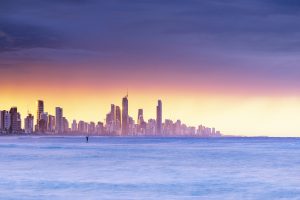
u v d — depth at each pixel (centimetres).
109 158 9600
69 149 14812
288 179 5550
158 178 5575
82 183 5022
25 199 3972
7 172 6222
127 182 5144
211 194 4338
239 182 5228
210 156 10556
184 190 4578
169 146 19125
